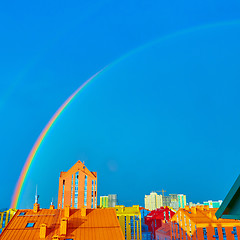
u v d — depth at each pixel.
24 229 51.25
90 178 134.75
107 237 48.72
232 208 14.06
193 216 82.25
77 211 58.44
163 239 106.50
